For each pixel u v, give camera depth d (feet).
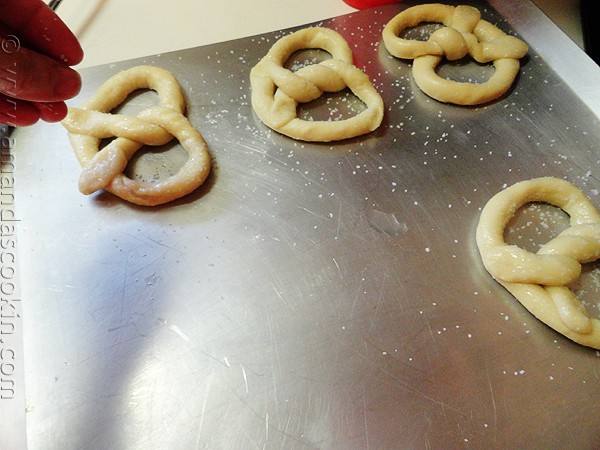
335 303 0.65
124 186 0.73
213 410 0.58
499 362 0.59
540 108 0.79
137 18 1.00
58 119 0.67
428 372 0.59
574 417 0.54
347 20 0.94
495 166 0.74
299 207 0.73
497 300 0.63
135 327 0.65
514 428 0.54
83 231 0.73
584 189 0.70
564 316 0.58
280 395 0.59
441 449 0.54
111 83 0.85
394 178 0.75
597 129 0.76
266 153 0.79
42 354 0.63
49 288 0.68
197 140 0.78
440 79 0.81
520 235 0.67
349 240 0.70
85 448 0.57
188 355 0.62
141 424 0.58
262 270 0.68
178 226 0.73
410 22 0.91
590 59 0.83
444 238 0.69
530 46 0.87
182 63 0.90
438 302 0.64
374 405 0.57
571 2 0.96
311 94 0.82
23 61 0.56
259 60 0.90
